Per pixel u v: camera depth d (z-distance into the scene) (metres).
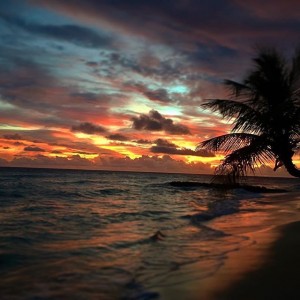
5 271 5.90
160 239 8.49
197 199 21.70
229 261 6.09
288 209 14.73
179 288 4.86
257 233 8.71
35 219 11.91
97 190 29.44
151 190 31.25
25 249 7.48
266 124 16.23
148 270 5.88
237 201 19.38
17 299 4.64
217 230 9.72
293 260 6.06
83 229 10.09
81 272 5.84
